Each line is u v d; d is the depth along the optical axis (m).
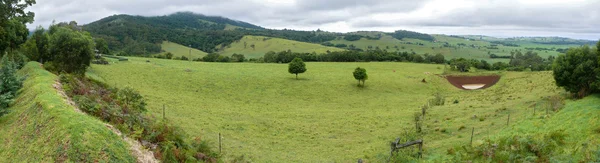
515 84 77.00
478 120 37.81
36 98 18.81
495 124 33.91
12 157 14.48
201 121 42.19
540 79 73.38
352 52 138.25
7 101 19.73
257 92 71.56
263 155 30.09
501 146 21.16
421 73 103.50
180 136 20.22
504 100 52.28
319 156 31.23
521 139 21.06
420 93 80.25
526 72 96.94
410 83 88.88
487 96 63.22
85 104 18.94
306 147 34.69
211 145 29.61
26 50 48.31
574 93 41.94
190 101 57.25
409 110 56.66
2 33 48.44
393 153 25.53
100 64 77.56
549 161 17.67
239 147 32.09
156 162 15.53
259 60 137.50
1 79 22.00
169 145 17.41
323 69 105.62
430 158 24.11
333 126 44.59
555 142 20.72
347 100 69.31
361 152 31.83
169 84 70.06
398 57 144.00
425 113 47.31
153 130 18.98
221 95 66.50
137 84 65.75
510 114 37.88
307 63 122.56
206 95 65.19
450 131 34.50
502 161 19.16
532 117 31.98
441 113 45.81
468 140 28.50
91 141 13.55
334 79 87.50
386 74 98.88
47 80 23.69
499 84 84.56
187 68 90.19
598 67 38.16
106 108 19.47
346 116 52.12
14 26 53.69
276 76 88.00
